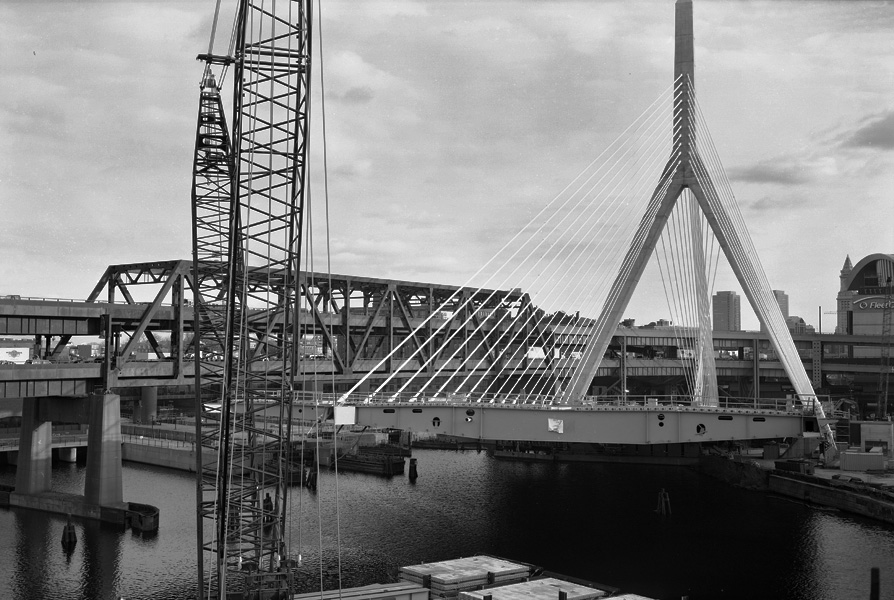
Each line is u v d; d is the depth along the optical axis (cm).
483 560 5897
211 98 5388
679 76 9988
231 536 5347
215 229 5881
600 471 12200
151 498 9775
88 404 8906
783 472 10306
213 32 5084
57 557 7162
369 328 12900
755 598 5994
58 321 8838
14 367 8169
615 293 9569
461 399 8675
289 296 5338
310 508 9206
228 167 5466
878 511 8369
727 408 7262
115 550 7400
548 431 7225
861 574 6600
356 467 12062
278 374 5994
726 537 7788
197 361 5622
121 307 9469
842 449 11856
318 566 6812
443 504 9481
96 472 8644
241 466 5472
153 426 14650
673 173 9738
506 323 16225
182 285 10094
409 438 15450
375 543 7600
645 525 8375
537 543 7575
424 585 5409
